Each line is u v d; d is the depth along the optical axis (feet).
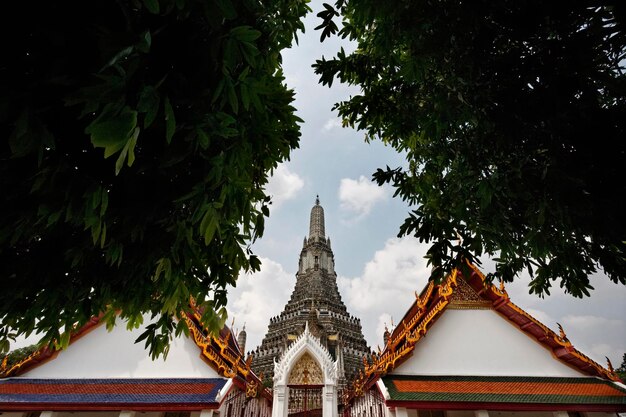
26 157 11.44
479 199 21.25
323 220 288.92
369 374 43.11
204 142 11.84
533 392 38.01
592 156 14.61
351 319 197.88
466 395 37.06
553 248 19.40
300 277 239.71
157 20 10.85
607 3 12.21
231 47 11.09
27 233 13.26
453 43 15.79
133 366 43.24
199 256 17.92
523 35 13.92
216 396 38.01
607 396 37.37
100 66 10.11
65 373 42.68
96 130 8.49
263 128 15.08
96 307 18.90
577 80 13.55
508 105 15.52
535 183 16.97
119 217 14.15
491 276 23.30
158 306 20.68
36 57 9.73
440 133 19.99
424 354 42.34
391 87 21.59
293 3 18.22
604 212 14.83
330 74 22.18
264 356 160.04
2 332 18.62
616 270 16.81
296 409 47.93
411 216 22.94
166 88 11.43
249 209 17.01
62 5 9.66
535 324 43.52
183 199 13.08
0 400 38.17
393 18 16.61
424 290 47.19
